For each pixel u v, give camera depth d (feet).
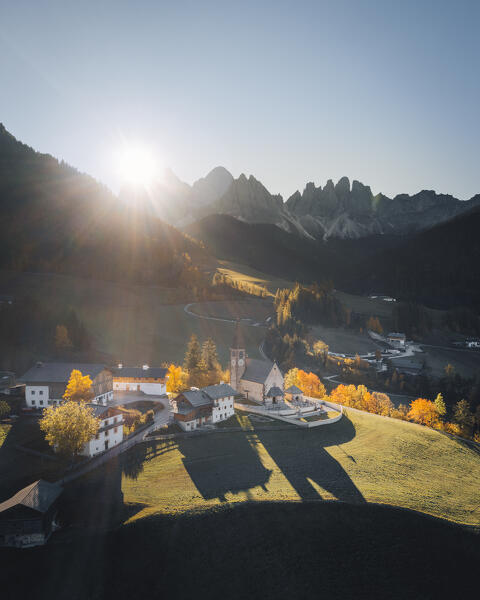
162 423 296.10
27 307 556.10
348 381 571.28
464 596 148.66
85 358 480.64
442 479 243.19
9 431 264.31
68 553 153.17
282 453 255.91
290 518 174.19
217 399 307.58
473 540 173.47
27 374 322.55
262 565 152.25
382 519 179.11
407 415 397.19
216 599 139.74
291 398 378.53
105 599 137.28
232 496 189.78
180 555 152.97
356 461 252.62
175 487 199.41
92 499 186.50
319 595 143.02
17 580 141.38
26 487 182.29
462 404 422.41
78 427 219.20
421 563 159.74
